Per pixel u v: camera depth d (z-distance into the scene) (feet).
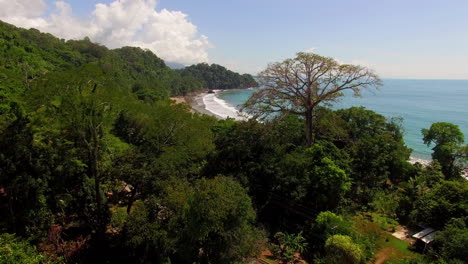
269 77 92.73
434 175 84.79
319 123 100.27
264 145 77.10
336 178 66.28
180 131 71.77
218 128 106.01
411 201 73.67
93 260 55.06
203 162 74.79
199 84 613.11
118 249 58.13
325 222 60.75
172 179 55.47
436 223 65.67
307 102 90.68
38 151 54.65
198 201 44.55
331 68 85.87
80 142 62.03
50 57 270.46
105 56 434.71
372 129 113.80
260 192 74.54
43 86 64.13
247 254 51.47
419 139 196.13
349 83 88.38
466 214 62.08
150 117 83.82
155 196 53.72
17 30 342.85
